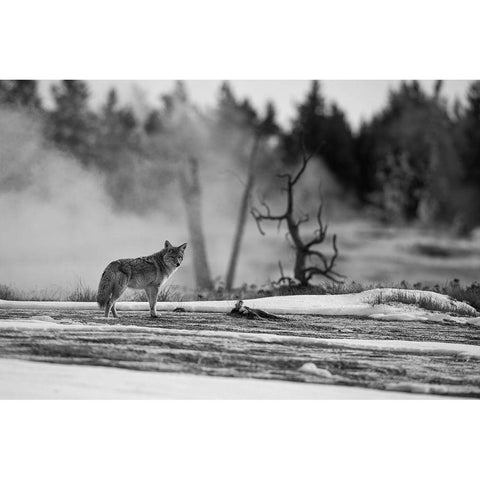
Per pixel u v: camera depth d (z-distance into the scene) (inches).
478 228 3336.6
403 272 2844.5
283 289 1610.5
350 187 3329.2
